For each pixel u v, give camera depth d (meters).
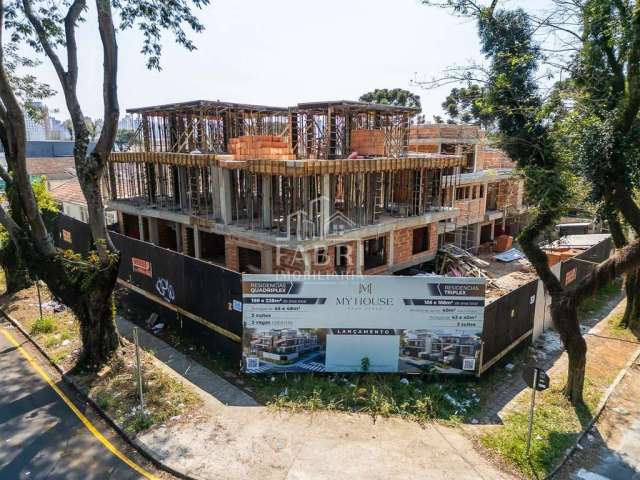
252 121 22.50
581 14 10.54
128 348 12.09
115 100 10.14
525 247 10.43
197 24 13.48
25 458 8.03
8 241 16.20
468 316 10.54
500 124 10.62
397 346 10.66
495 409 9.91
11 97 9.91
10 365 11.49
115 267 10.97
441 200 22.31
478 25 10.69
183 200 20.16
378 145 19.52
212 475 7.60
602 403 10.30
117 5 12.40
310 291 10.41
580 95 10.09
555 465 8.11
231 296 11.01
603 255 20.22
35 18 10.61
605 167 9.60
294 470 7.74
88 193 10.73
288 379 10.63
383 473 7.71
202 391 10.18
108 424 9.07
